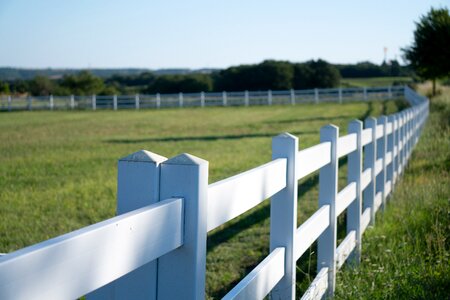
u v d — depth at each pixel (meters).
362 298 4.46
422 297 4.46
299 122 29.16
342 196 5.36
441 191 8.40
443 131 17.52
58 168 13.90
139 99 49.31
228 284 5.54
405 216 7.30
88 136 23.72
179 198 2.21
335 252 5.01
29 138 22.98
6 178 12.35
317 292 4.33
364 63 112.50
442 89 46.41
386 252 5.80
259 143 19.27
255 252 6.64
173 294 2.25
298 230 3.91
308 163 4.14
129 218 1.84
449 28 40.72
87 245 1.64
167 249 2.09
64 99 49.59
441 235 5.80
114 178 12.08
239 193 2.82
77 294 1.60
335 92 54.59
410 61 43.06
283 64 92.62
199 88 89.75
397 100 45.28
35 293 1.44
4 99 51.09
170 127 28.12
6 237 7.23
